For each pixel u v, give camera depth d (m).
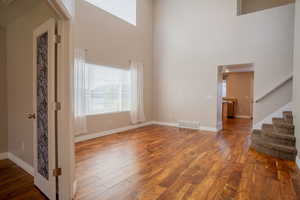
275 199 1.75
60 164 1.71
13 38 2.55
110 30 4.53
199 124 5.32
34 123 2.03
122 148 3.40
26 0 1.92
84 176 2.23
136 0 5.42
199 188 1.96
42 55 1.92
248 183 2.07
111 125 4.66
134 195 1.82
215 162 2.71
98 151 3.22
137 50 5.49
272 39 4.27
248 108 8.38
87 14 3.94
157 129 5.29
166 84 5.99
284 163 2.66
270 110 4.27
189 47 5.49
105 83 4.46
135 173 2.32
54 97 1.71
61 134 1.70
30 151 2.29
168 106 5.97
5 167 2.51
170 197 1.78
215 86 5.06
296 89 2.91
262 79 4.40
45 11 1.85
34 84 2.02
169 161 2.75
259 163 2.67
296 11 3.02
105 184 2.04
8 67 2.72
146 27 5.89
